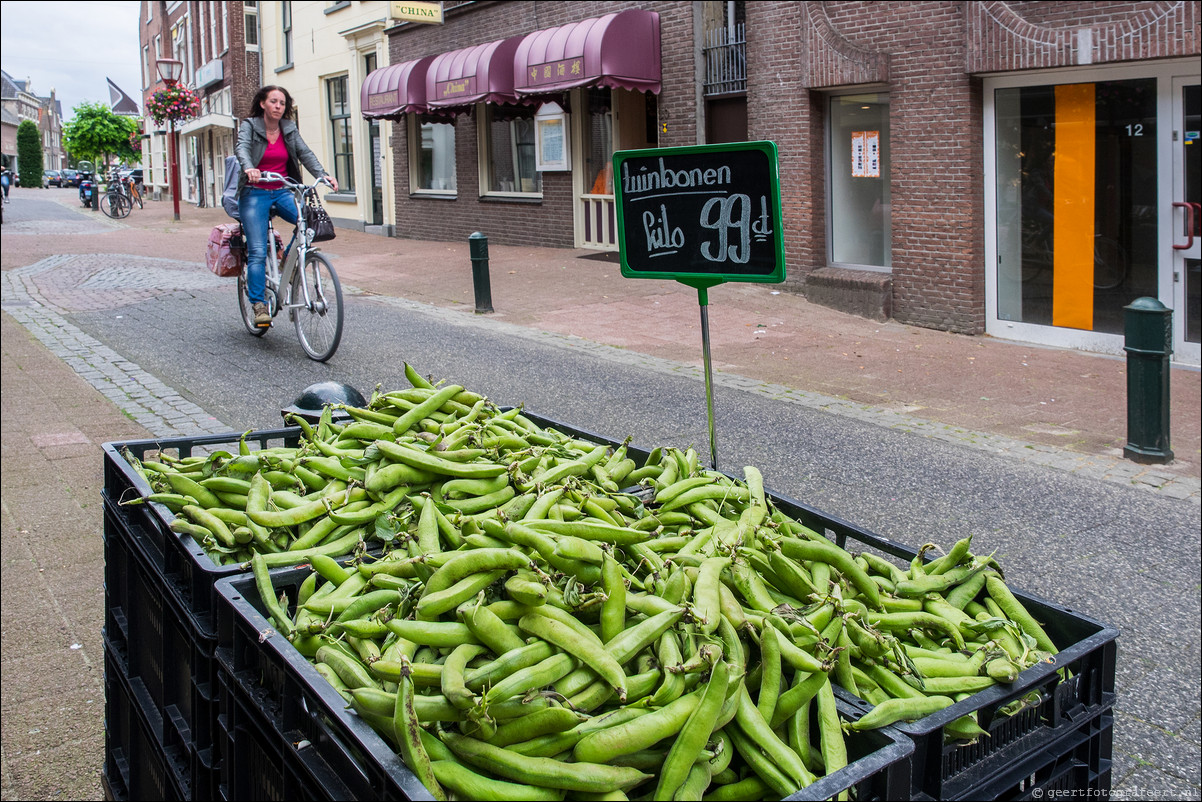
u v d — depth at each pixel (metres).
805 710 1.68
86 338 9.95
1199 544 5.08
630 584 1.97
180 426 6.70
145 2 48.00
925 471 6.18
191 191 40.31
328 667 1.73
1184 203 9.31
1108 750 1.81
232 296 12.83
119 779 2.78
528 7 16.94
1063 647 1.96
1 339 9.84
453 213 19.72
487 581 1.83
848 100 12.16
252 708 1.83
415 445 2.63
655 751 1.57
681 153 2.91
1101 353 10.06
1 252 17.84
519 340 10.16
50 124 141.00
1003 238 10.79
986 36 10.21
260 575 2.03
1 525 5.02
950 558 2.15
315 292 8.69
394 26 20.50
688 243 2.93
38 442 6.34
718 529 2.31
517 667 1.62
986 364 9.49
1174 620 4.26
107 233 23.03
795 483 5.88
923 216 11.20
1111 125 9.77
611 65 14.01
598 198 16.14
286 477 2.54
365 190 22.88
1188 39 8.75
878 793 1.48
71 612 4.15
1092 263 10.09
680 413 7.40
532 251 17.06
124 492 2.64
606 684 1.61
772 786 1.55
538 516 2.20
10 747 3.28
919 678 1.77
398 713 1.48
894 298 11.65
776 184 2.67
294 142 8.77
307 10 24.36
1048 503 5.65
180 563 2.27
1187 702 3.66
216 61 31.45
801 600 2.02
